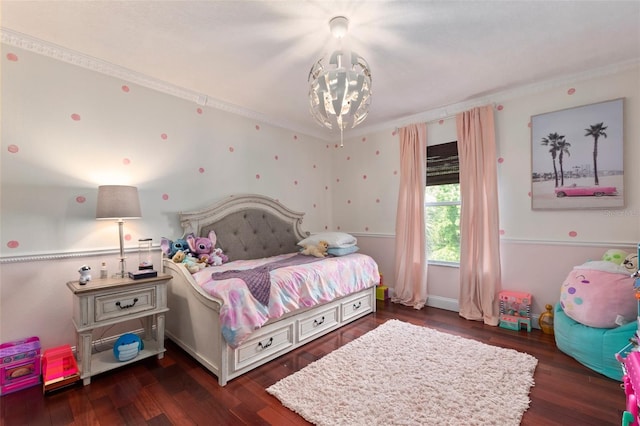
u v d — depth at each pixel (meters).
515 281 2.84
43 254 2.05
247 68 2.39
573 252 2.54
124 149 2.44
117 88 2.40
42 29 1.88
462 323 2.87
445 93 2.91
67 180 2.16
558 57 2.24
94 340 2.29
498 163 2.94
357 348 2.29
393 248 3.75
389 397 1.68
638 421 1.18
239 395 1.74
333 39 1.99
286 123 3.75
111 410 1.61
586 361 2.00
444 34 1.94
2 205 1.92
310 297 2.39
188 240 2.63
